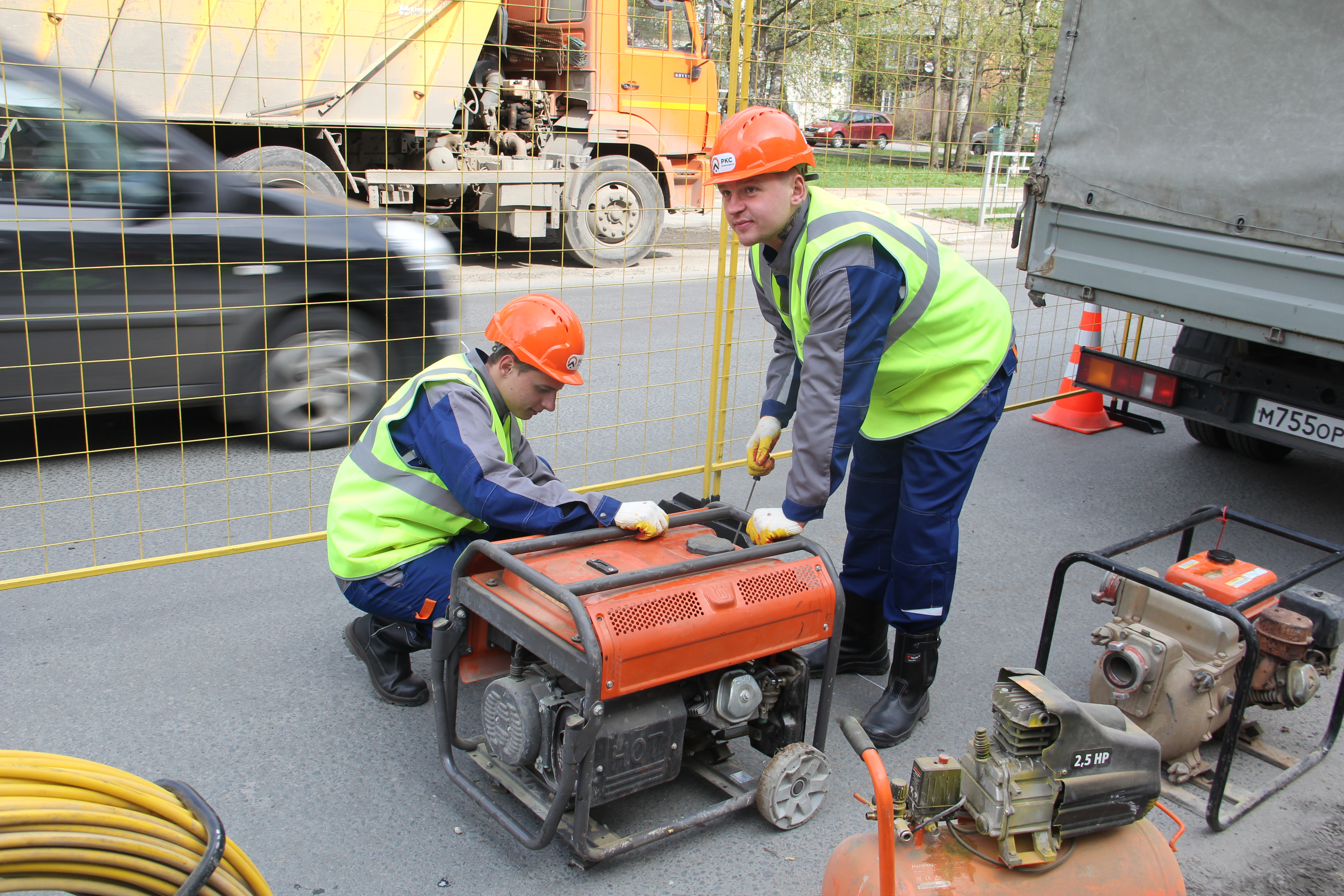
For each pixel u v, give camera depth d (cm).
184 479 463
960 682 356
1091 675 327
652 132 1112
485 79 1029
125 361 462
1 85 445
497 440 273
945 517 300
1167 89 466
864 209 271
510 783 260
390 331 542
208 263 477
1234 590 299
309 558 421
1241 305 448
